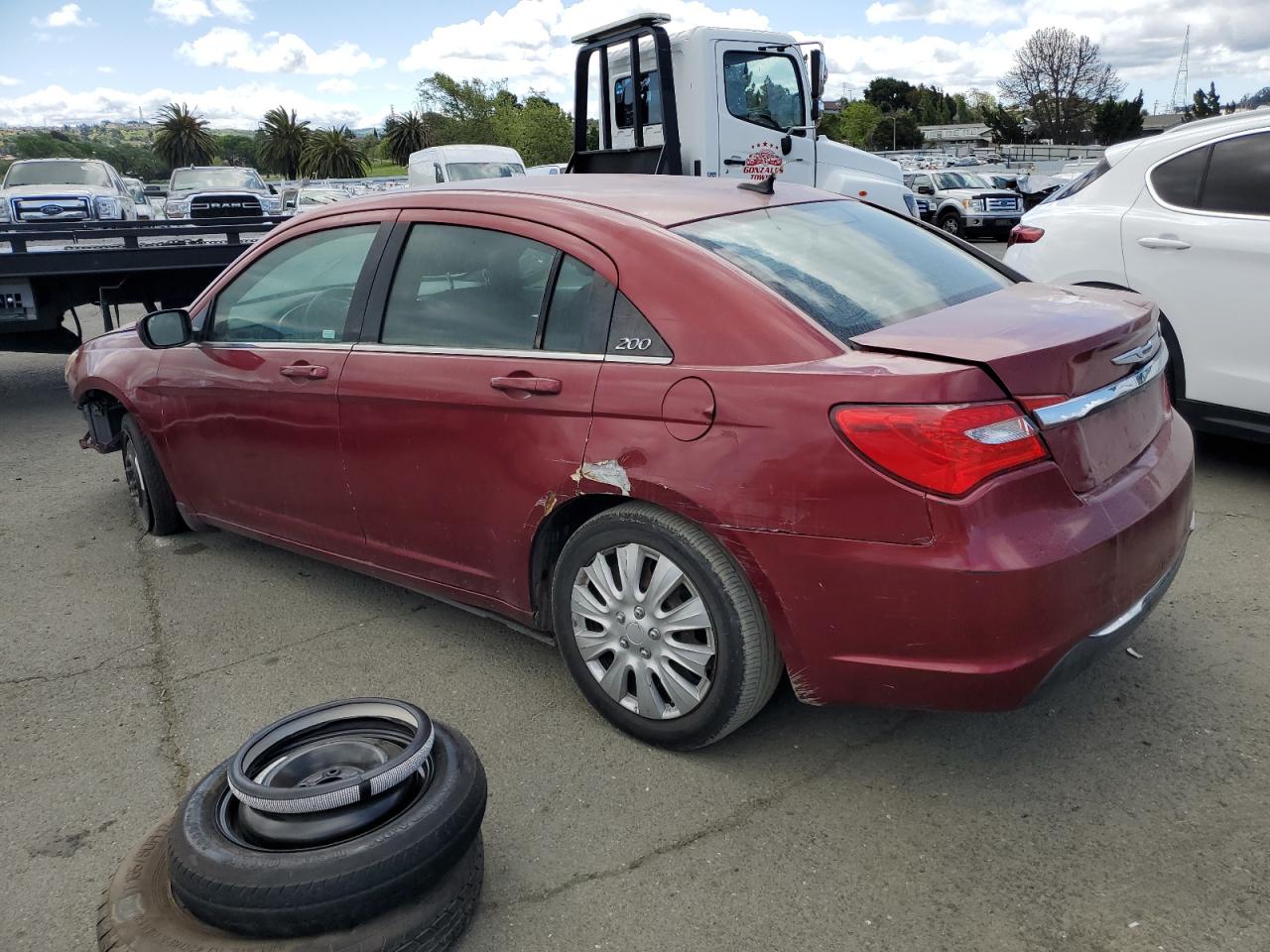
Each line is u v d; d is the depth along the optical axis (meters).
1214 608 3.76
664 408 2.70
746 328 2.65
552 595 3.12
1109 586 2.49
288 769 2.45
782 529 2.52
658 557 2.81
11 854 2.68
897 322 2.76
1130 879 2.41
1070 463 2.47
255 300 4.04
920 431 2.33
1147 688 3.23
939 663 2.42
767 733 3.09
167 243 8.09
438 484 3.32
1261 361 4.77
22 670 3.71
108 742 3.21
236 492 4.24
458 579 3.40
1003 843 2.56
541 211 3.18
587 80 11.69
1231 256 4.80
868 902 2.38
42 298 7.96
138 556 4.81
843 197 3.78
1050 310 2.85
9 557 4.86
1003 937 2.25
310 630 3.96
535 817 2.74
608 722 3.17
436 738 2.47
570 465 2.90
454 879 2.25
